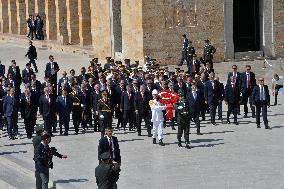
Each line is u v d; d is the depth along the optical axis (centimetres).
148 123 7081
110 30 11738
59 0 13862
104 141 5006
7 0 16162
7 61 12400
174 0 10956
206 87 7494
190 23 11069
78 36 13675
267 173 5619
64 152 6569
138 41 11012
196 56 10194
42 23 14562
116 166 4475
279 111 8131
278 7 11556
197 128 7081
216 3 11175
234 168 5800
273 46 11581
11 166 6209
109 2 11675
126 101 7331
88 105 7406
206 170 5772
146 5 10869
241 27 11481
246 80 7731
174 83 7731
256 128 7294
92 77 7712
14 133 7238
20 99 7319
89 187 5412
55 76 9381
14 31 15975
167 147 6612
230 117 7894
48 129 7200
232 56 11369
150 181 5519
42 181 5159
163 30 10956
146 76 7531
